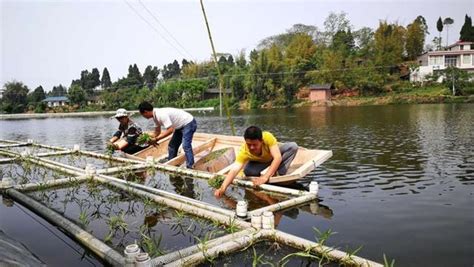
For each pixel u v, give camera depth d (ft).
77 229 10.84
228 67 179.83
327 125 52.08
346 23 199.21
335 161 23.41
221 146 24.59
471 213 12.36
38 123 90.58
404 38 181.88
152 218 12.42
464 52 157.99
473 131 37.42
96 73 280.51
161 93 172.45
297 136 39.29
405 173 19.15
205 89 168.76
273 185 15.76
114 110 176.04
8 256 6.89
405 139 33.09
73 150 29.30
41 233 11.32
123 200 14.75
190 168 21.09
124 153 25.89
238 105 148.87
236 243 9.27
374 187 16.40
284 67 152.66
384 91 144.77
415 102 120.88
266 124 58.80
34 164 24.02
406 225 11.30
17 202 14.82
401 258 8.96
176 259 8.48
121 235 10.91
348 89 149.07
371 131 41.39
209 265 8.49
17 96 194.59
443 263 8.64
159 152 27.07
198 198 15.06
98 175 18.29
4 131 64.34
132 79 226.38
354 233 10.71
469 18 187.52
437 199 14.20
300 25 224.33
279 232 9.87
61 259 9.43
